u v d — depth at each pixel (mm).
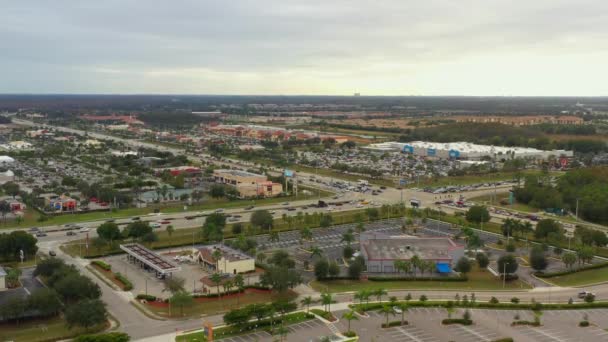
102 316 176125
